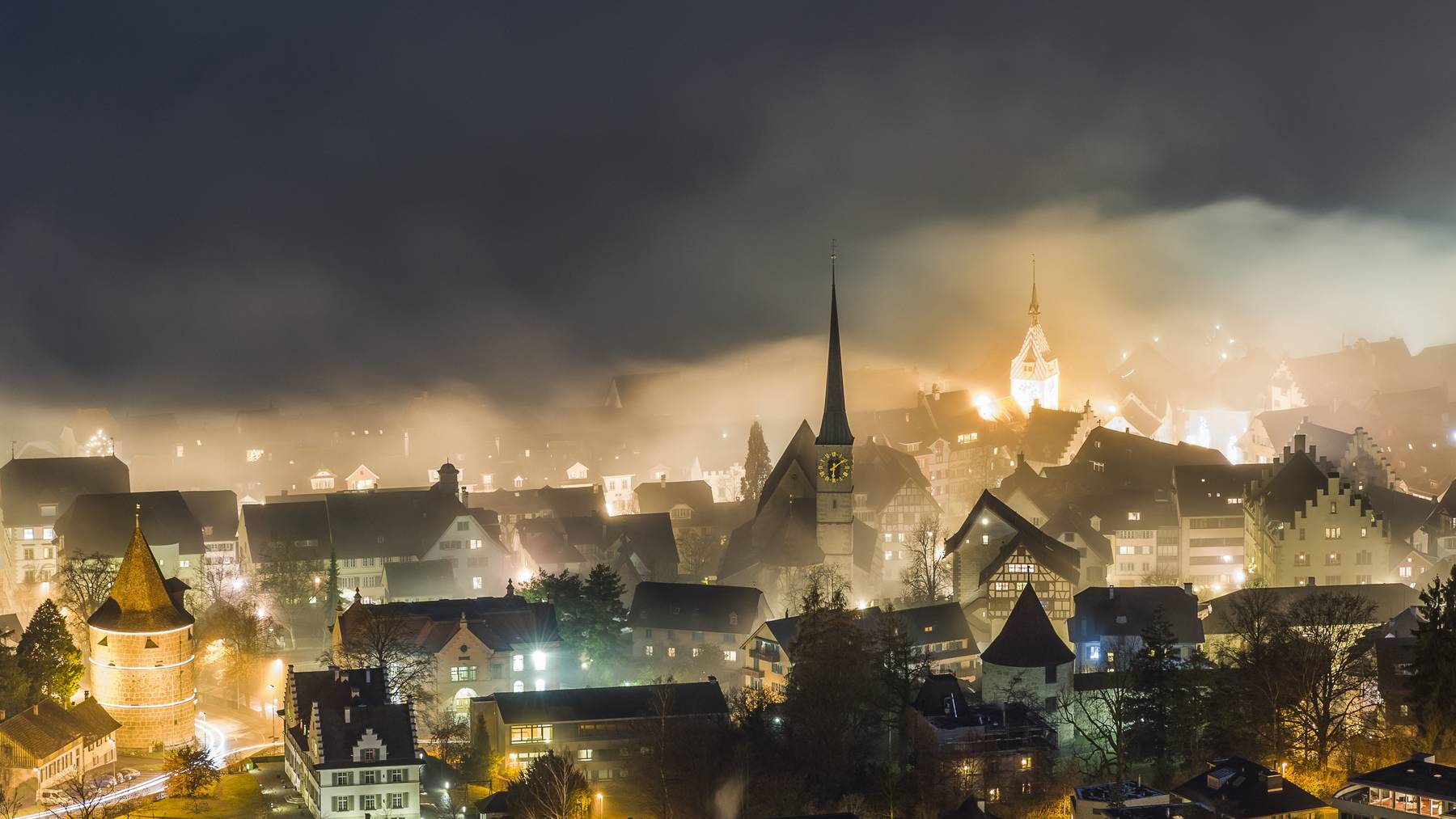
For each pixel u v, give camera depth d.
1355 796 151.62
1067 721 192.38
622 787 186.88
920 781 178.50
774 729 191.75
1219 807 155.50
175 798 184.88
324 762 175.62
